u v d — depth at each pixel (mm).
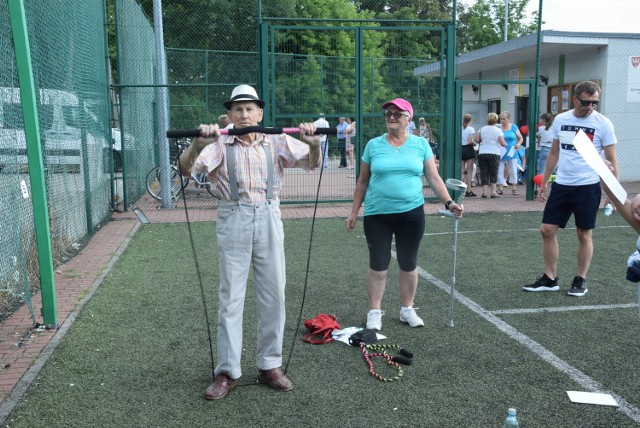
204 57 18141
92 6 9820
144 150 14734
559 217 5918
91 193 9375
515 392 3859
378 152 4824
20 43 4781
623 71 15484
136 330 5031
